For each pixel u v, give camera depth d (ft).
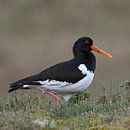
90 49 46.98
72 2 147.33
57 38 127.03
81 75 44.11
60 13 143.54
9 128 34.88
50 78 43.37
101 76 91.04
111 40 123.34
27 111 39.27
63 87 43.75
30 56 113.50
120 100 42.98
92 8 144.87
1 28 134.82
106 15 141.69
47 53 115.34
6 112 37.88
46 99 44.91
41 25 137.39
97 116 38.50
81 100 44.91
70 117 38.78
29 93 45.06
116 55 109.91
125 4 145.69
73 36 128.77
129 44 119.96
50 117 38.52
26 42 123.85
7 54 114.62
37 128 35.12
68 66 44.37
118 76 85.20
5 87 97.66
